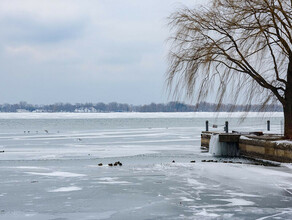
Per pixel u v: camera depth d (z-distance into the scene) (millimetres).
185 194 12312
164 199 11656
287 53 21219
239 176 15523
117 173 16453
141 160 24766
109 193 12453
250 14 21391
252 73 21766
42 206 10844
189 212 10250
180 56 22828
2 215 9969
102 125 115812
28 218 9711
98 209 10555
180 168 17812
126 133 62688
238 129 54875
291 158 19625
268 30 21594
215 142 28500
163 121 166000
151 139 46781
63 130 78312
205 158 26125
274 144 21672
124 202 11297
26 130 79188
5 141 43781
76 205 10961
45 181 14578
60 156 27031
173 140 44875
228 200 11531
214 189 13031
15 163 22297
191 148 33906
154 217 9812
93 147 35156
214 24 22359
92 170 17422
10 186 13586
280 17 21375
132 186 13539
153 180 14680
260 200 11523
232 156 27375
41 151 31047
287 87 21672
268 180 14695
